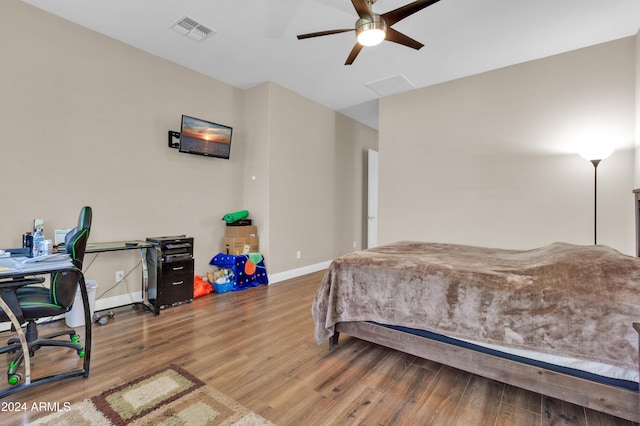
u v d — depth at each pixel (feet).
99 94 9.98
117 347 7.50
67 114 9.32
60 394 5.57
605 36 9.87
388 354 7.36
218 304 10.92
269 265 13.89
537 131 11.40
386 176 15.02
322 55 11.33
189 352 7.29
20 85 8.48
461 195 13.00
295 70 12.56
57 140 9.13
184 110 12.28
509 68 11.94
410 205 14.30
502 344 5.40
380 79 13.28
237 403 5.39
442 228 13.46
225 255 13.08
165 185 11.74
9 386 5.76
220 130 13.12
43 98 8.87
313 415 5.11
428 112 13.88
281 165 14.39
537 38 10.02
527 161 11.59
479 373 5.74
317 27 9.58
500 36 9.90
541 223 11.32
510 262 7.04
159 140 11.53
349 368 6.68
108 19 9.26
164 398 5.49
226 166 13.96
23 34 8.50
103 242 10.09
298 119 15.29
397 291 6.66
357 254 8.03
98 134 9.95
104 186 10.12
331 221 17.74
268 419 4.99
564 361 4.99
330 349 7.55
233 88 14.21
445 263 6.84
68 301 6.34
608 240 10.16
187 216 12.47
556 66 11.05
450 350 6.04
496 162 12.22
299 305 10.87
